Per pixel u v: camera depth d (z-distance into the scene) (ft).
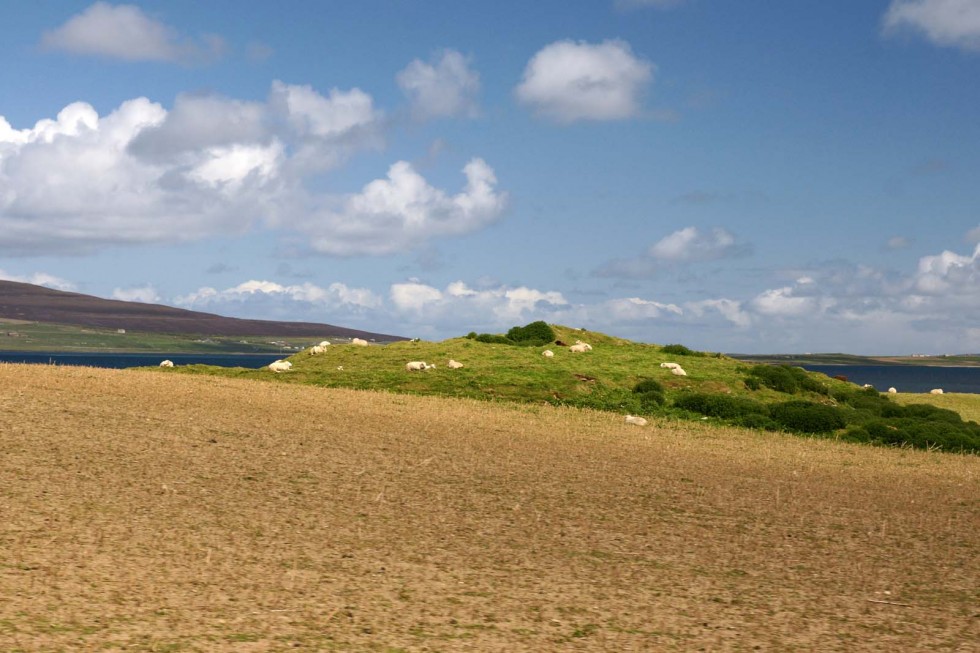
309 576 43.57
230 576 42.47
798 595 45.68
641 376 179.32
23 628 32.86
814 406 150.10
